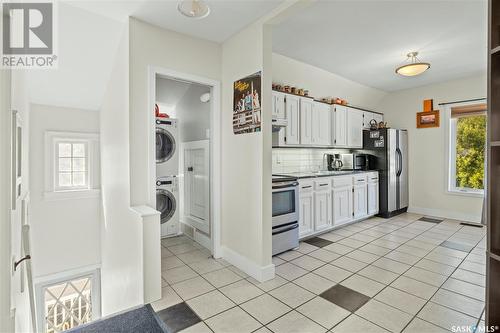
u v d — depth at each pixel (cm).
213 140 292
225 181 290
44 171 371
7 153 101
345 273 248
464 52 340
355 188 421
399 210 499
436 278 236
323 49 330
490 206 127
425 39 303
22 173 190
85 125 401
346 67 395
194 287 226
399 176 488
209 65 283
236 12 227
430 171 485
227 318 182
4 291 100
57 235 380
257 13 229
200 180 346
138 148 236
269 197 244
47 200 371
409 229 396
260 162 239
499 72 127
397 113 527
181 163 403
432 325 170
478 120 436
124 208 251
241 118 262
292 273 250
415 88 502
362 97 502
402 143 494
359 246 323
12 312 109
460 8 241
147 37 241
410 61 370
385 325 171
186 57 266
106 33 252
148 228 205
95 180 412
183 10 192
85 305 409
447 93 462
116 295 288
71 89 337
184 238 370
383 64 383
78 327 176
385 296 206
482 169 430
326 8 240
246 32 253
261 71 236
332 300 202
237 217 271
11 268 106
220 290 220
